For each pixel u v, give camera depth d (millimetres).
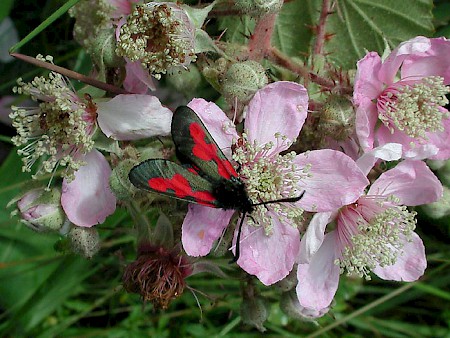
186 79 131
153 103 118
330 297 127
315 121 121
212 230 114
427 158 128
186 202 121
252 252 117
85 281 199
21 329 188
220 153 108
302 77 130
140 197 120
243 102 118
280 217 116
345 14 160
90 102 124
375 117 128
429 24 157
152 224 136
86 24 143
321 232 114
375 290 200
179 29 114
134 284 130
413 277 130
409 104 125
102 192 127
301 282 125
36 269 187
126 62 123
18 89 127
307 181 117
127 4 135
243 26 151
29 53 192
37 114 128
